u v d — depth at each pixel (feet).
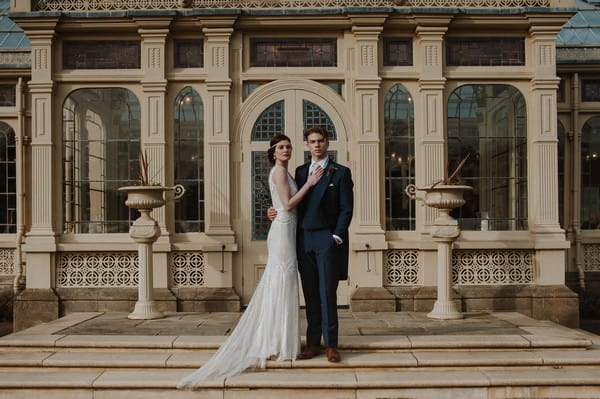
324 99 33.83
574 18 47.85
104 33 33.81
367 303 32.45
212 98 33.50
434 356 22.68
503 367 22.09
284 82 33.78
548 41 33.63
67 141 33.99
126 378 21.29
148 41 33.47
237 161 33.81
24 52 42.60
